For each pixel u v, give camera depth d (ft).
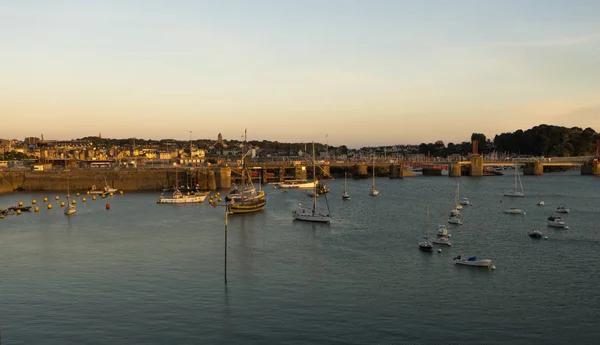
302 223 481.05
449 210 585.63
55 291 262.67
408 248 362.33
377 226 463.83
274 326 215.92
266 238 402.11
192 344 199.21
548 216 531.91
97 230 442.91
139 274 294.05
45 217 526.98
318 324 217.97
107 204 602.03
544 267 308.40
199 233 425.69
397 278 284.20
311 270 301.22
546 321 222.07
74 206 588.91
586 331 211.82
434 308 237.04
